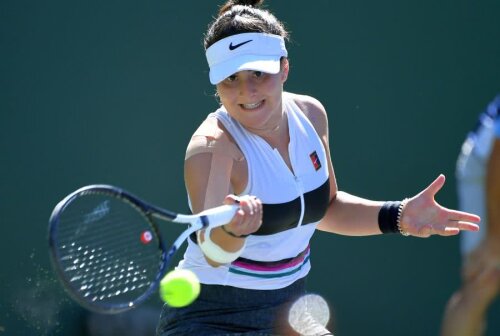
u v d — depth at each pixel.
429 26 20.22
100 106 19.03
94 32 19.05
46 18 18.88
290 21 19.84
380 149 20.14
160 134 19.27
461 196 11.84
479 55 20.33
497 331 20.09
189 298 10.66
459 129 20.30
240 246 10.50
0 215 18.48
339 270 20.11
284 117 11.84
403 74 20.17
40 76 18.83
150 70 19.25
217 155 11.23
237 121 11.59
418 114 20.22
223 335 11.56
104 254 10.66
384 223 12.68
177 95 19.34
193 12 19.41
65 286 9.59
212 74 11.48
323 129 12.43
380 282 20.22
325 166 12.04
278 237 11.63
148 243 10.59
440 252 20.36
